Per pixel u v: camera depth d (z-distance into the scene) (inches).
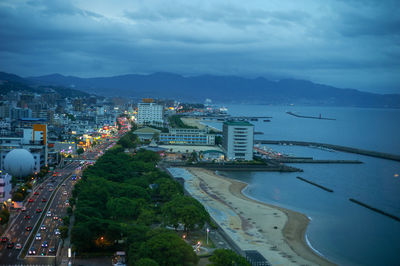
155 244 7076.8
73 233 7731.3
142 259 6545.3
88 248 7819.9
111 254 7765.8
